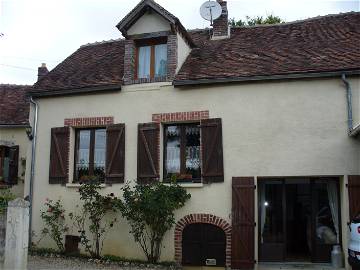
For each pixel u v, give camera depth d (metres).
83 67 13.88
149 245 11.03
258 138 10.66
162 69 11.97
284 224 10.95
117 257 11.01
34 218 12.38
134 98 11.88
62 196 12.14
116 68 13.05
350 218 9.78
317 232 10.84
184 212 10.89
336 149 10.17
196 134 11.46
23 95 18.03
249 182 10.46
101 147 12.31
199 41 14.02
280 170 10.41
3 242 8.41
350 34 12.25
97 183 11.66
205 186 10.84
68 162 12.27
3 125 16.28
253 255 10.10
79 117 12.36
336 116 10.27
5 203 9.99
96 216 11.48
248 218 10.27
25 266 8.34
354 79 10.30
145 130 11.56
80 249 11.67
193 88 11.35
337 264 10.20
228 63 11.79
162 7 11.63
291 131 10.48
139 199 10.63
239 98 10.95
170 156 11.57
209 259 10.56
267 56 11.77
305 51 11.65
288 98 10.62
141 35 11.99
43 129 12.77
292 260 10.91
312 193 10.96
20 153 16.16
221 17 14.11
